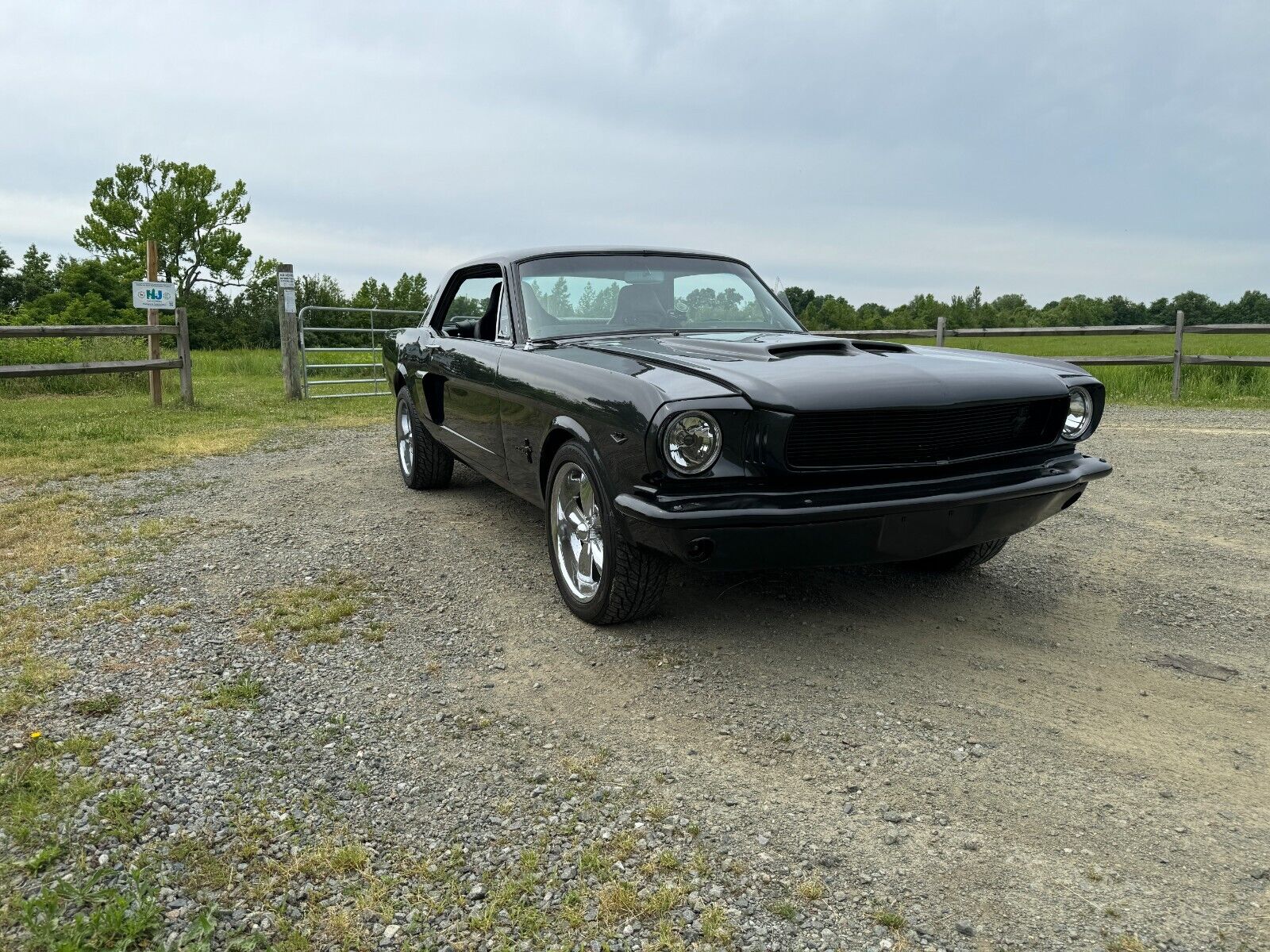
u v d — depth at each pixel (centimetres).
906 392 295
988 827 221
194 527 507
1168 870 203
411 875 204
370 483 636
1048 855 209
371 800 234
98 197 5519
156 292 1084
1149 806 229
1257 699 289
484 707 288
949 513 300
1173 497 567
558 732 271
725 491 290
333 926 188
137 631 348
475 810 229
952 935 183
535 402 368
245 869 205
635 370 318
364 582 410
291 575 419
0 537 484
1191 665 316
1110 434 839
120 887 197
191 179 5453
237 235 5631
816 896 196
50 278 5628
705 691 297
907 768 248
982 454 320
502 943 182
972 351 387
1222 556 442
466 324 460
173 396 1280
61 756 252
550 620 364
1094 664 317
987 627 353
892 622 358
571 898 195
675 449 283
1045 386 325
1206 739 263
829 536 287
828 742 263
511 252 471
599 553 352
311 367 1305
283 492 604
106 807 226
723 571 294
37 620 358
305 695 295
